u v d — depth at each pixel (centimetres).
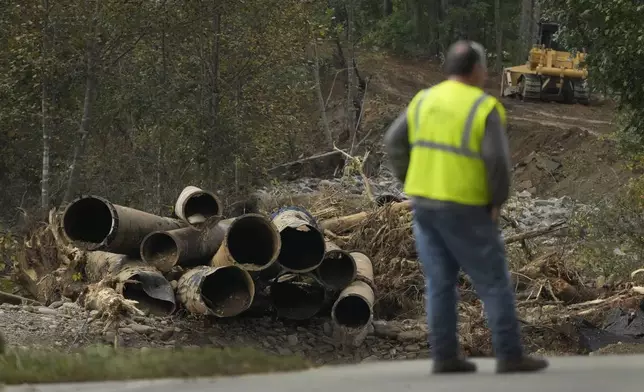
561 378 1070
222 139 6044
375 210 3794
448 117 1128
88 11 5106
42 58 5022
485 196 1127
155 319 2992
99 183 5806
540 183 7725
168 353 1454
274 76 6631
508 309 1142
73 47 5244
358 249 3662
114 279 3006
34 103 5516
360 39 11006
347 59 10456
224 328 3094
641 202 4256
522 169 8138
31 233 3781
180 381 1177
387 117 10225
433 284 1190
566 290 3472
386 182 6525
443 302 1188
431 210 1139
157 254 3166
